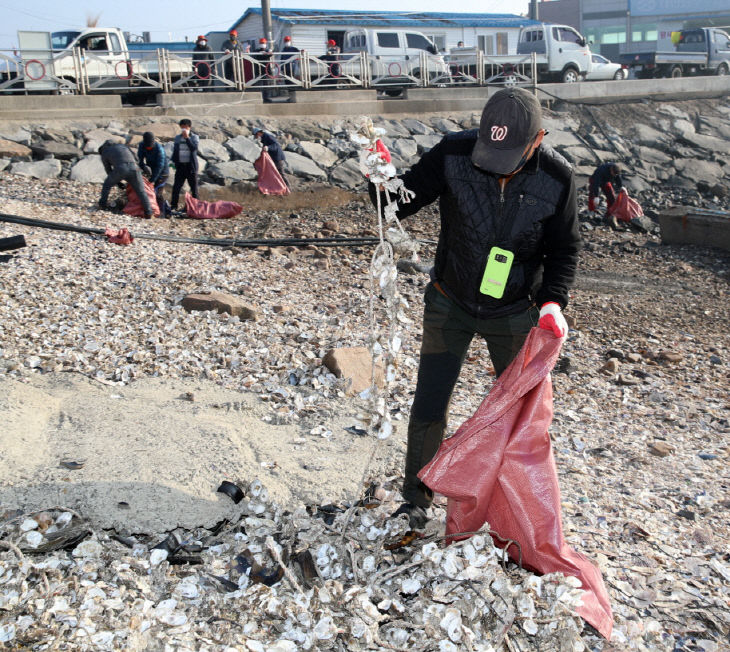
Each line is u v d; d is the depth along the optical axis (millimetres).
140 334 5742
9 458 3318
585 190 17875
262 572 2814
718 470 4430
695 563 3344
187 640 2443
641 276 10883
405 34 23312
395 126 19656
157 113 17281
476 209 2807
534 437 2797
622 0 58188
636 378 6195
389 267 2926
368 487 3549
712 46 30062
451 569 2730
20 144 14133
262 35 29281
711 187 19047
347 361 5133
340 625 2570
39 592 2523
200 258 8875
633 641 2715
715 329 8266
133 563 2750
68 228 9352
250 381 4906
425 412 3064
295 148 16922
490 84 23406
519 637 2600
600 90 24000
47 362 4855
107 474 3258
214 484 3328
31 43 16562
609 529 3557
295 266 8961
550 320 2805
